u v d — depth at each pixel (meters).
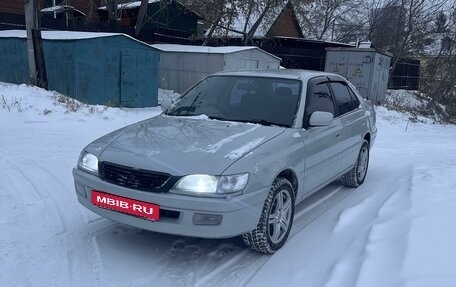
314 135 4.48
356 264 3.39
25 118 9.33
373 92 18.92
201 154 3.53
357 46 19.95
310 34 33.44
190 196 3.30
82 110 10.53
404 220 4.03
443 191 4.93
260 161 3.57
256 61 16.66
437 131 16.81
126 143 3.84
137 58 13.33
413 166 6.74
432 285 2.87
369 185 6.23
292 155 3.99
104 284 3.23
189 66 16.23
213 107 4.73
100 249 3.78
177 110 4.90
